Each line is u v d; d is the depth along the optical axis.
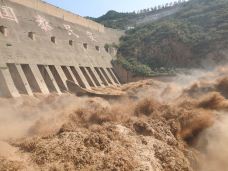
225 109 20.44
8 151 14.04
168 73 55.62
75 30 54.94
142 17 116.75
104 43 65.69
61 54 42.66
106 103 27.92
